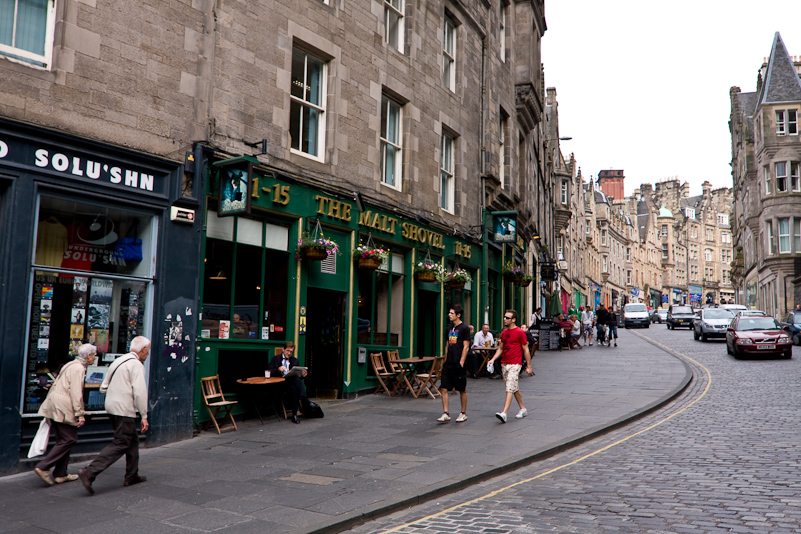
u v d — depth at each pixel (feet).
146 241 30.12
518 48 80.84
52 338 26.45
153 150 29.94
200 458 26.68
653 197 388.98
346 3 43.21
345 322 42.68
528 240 93.61
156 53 30.32
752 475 22.59
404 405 40.14
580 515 18.49
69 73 26.78
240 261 34.83
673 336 121.39
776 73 154.20
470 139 61.98
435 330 54.75
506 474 24.29
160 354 29.71
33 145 25.59
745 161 172.86
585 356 75.41
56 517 19.08
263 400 35.68
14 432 24.45
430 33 54.44
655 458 25.80
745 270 190.39
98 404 27.96
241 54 34.76
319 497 20.68
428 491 21.17
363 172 44.27
